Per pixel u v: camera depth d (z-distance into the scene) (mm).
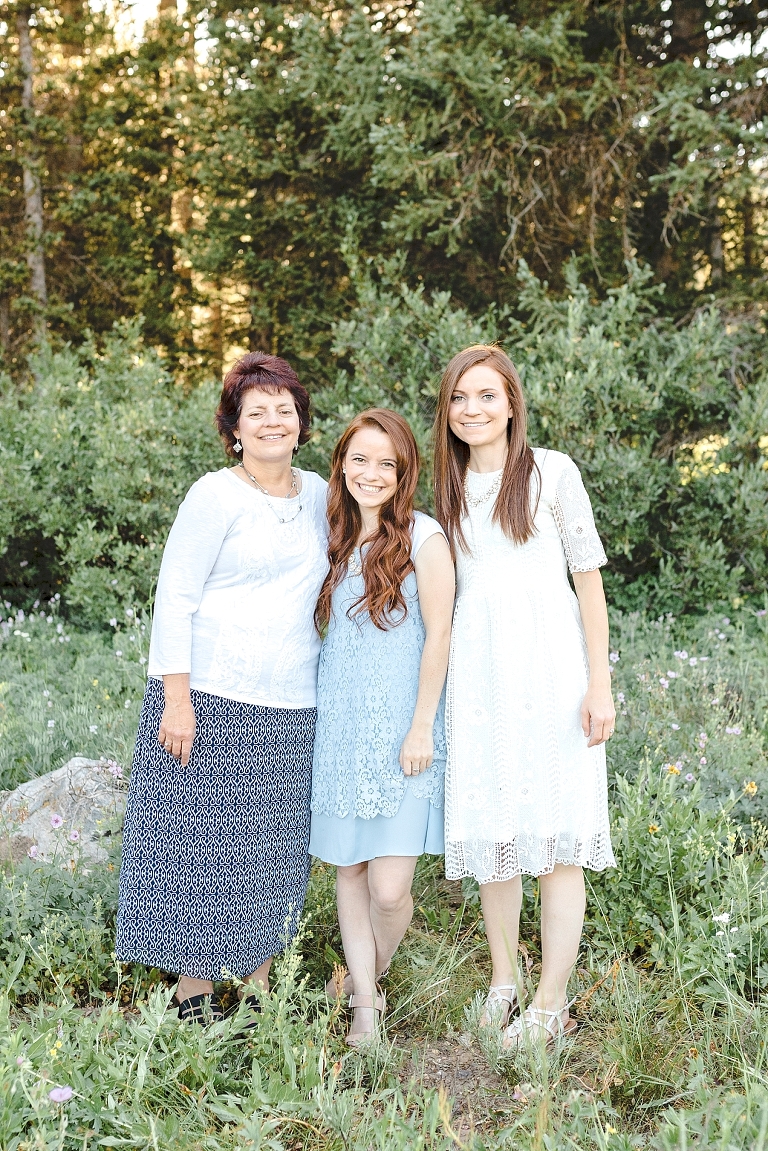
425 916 3129
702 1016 2559
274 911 2543
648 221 8648
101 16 11008
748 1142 1884
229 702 2432
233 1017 2312
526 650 2477
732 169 7324
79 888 2900
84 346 8500
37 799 3463
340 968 2439
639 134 7723
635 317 7004
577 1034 2533
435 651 2467
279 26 8805
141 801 2482
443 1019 2613
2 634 5930
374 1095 2123
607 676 2527
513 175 7781
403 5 8656
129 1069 2117
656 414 6641
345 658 2533
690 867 2900
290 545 2482
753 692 4707
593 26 7938
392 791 2488
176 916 2449
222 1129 2098
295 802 2561
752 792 3297
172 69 10875
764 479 6113
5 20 10852
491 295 8875
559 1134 1984
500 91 6941
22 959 2555
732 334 7254
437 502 2580
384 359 6746
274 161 9000
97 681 4801
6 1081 1981
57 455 6684
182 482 6613
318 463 6684
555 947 2551
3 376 7715
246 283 10047
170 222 11672
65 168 11609
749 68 7406
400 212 8625
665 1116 1992
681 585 6316
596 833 2553
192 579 2410
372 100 7574
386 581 2439
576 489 2514
